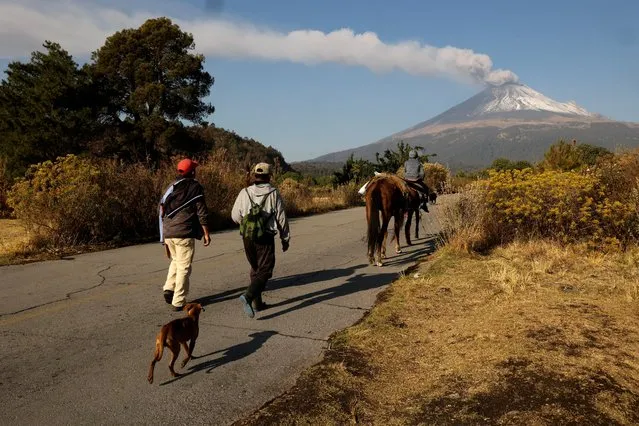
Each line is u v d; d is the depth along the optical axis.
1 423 3.94
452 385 4.29
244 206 6.57
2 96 30.47
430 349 5.18
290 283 8.31
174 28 39.62
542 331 5.14
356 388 4.43
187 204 6.90
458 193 12.25
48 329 6.04
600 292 6.73
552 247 9.42
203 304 7.13
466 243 9.86
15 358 5.19
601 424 3.55
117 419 4.02
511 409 3.77
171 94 39.88
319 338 5.75
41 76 31.69
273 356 5.25
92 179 12.55
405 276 8.35
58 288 7.94
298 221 17.81
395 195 10.06
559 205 9.96
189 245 6.93
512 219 10.49
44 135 29.50
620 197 10.39
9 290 7.80
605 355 4.53
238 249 11.53
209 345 5.57
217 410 4.16
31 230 11.84
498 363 4.52
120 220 12.83
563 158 23.08
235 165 18.17
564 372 4.23
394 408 4.08
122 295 7.54
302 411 4.04
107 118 37.91
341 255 10.79
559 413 3.66
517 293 6.79
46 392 4.46
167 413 4.11
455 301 6.71
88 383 4.64
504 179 10.80
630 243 9.37
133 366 5.02
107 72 38.97
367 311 6.70
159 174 14.36
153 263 9.93
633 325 5.26
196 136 41.25
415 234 13.83
